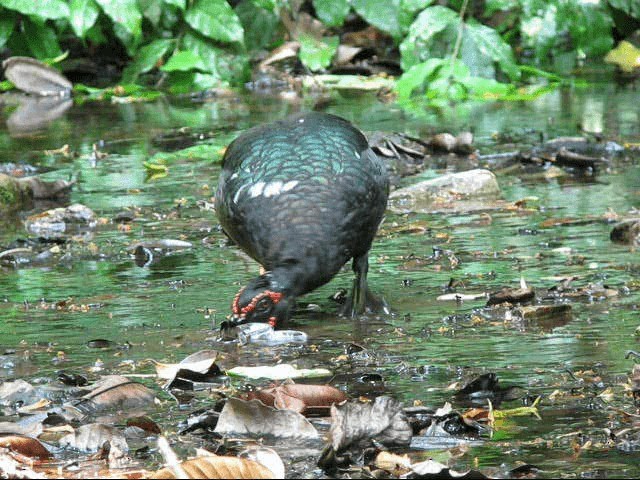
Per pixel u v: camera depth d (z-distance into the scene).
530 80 22.34
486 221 12.79
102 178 15.48
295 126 9.88
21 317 9.85
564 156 15.37
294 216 9.23
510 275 10.66
